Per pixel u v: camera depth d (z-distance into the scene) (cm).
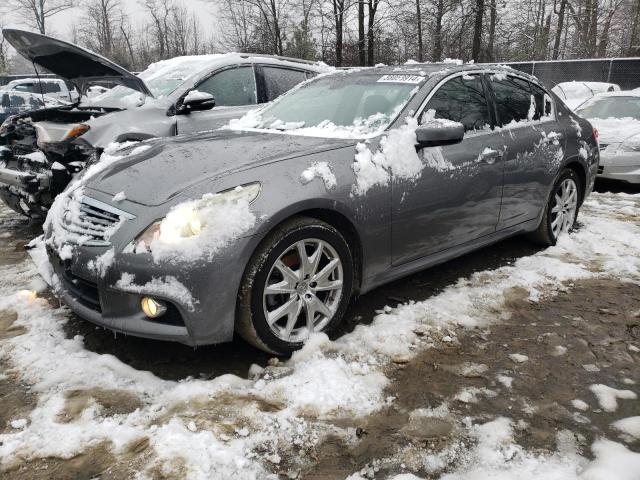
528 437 218
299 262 278
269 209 254
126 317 252
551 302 350
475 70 393
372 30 2388
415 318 320
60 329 304
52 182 439
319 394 242
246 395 241
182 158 294
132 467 196
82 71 493
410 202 317
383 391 248
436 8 2328
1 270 403
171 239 239
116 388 246
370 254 304
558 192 459
